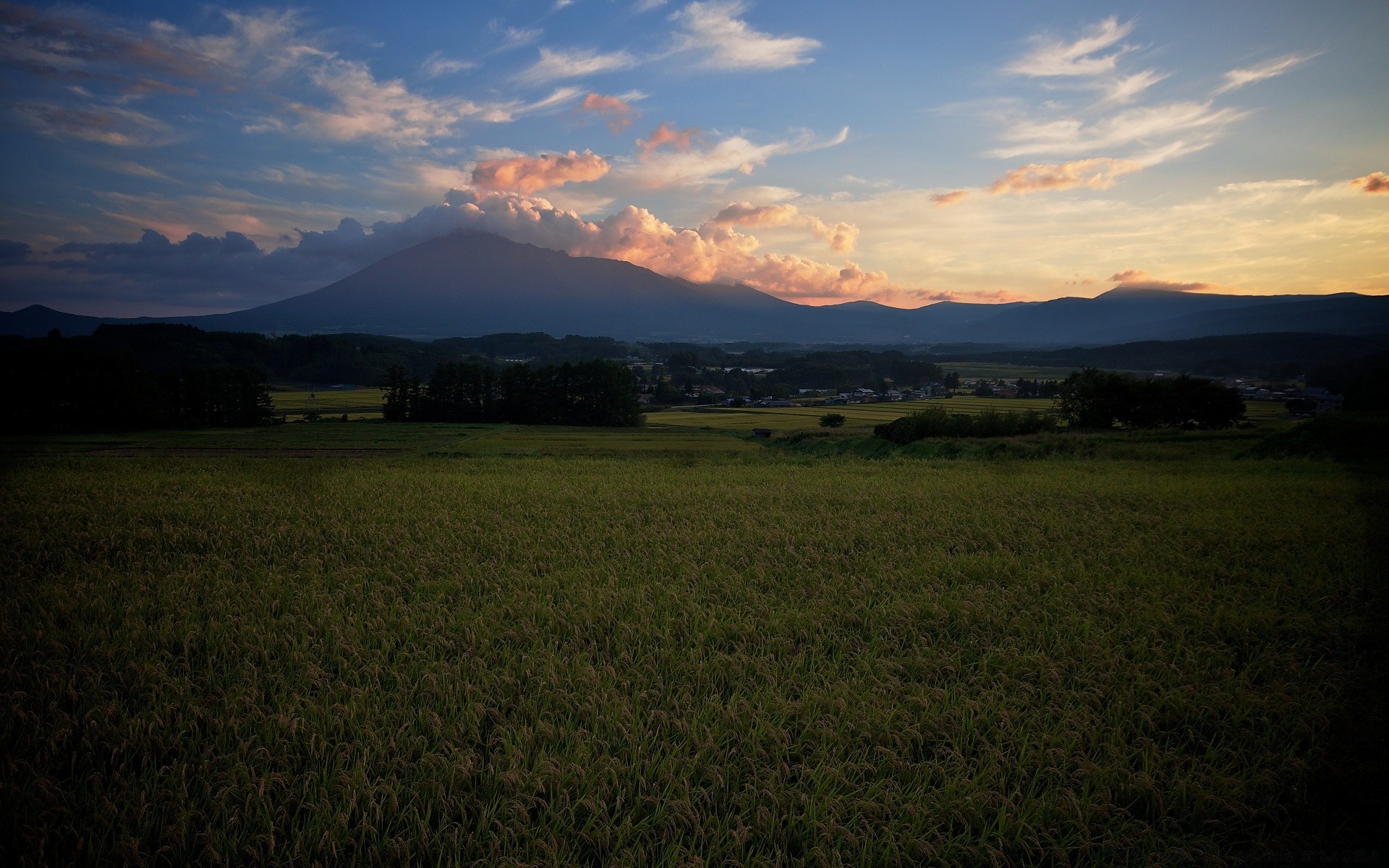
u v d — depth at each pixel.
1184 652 10.13
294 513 22.28
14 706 8.14
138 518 21.02
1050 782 7.10
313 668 9.45
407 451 62.47
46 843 6.25
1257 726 8.12
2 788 6.75
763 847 6.37
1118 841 6.25
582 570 15.07
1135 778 6.90
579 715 8.46
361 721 8.22
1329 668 9.27
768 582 14.05
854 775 7.25
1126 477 29.34
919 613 11.93
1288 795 6.85
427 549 17.23
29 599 12.84
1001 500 23.72
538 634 11.09
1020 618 11.55
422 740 7.68
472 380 102.56
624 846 6.37
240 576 14.95
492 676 9.30
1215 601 12.24
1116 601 12.24
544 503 24.83
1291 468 28.17
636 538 18.50
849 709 8.41
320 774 7.21
